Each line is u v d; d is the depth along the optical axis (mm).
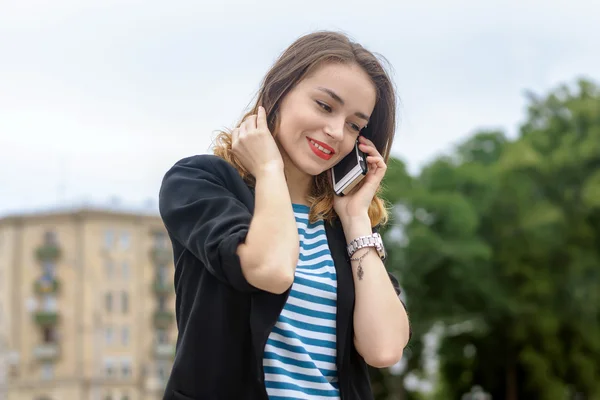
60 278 61531
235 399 2117
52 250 61438
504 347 37125
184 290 2221
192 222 2189
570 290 34594
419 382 35031
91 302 61188
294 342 2213
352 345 2416
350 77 2367
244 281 2059
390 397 34688
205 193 2225
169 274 64188
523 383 37281
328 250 2430
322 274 2359
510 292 34875
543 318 34281
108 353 61219
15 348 60875
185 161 2340
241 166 2363
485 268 34594
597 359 35281
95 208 61844
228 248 2047
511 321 35562
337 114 2375
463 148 42438
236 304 2123
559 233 34969
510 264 34656
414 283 31562
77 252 61531
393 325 2400
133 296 62562
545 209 34750
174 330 63750
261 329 2096
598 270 34688
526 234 34656
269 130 2406
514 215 35562
